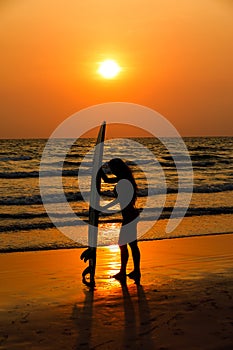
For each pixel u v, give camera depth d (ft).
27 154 218.59
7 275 37.63
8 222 63.05
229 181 126.11
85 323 26.40
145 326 25.76
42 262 42.42
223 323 26.08
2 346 23.21
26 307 29.40
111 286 34.04
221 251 47.11
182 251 46.93
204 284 34.40
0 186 108.88
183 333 24.62
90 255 33.58
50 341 23.82
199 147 291.58
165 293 32.07
